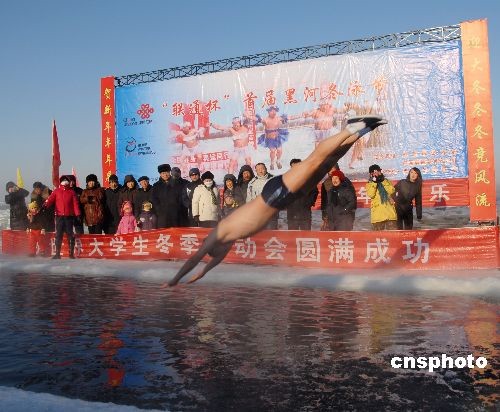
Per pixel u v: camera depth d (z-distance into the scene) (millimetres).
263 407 3590
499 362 4434
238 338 5414
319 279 8688
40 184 14711
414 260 9820
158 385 4078
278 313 6543
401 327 5668
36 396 3471
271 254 10852
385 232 10016
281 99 14953
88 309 7078
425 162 13633
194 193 12234
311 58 14633
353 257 10219
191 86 15945
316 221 17547
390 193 10898
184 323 6141
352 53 14219
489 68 12953
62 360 4789
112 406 3271
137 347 5172
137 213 13305
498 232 9422
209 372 4363
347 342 5156
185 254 12031
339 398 3725
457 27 13344
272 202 2809
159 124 16359
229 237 2850
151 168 16469
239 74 15375
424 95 13617
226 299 7551
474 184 13070
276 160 15023
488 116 12969
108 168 16938
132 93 16656
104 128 16969
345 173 14281
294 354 4812
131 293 8266
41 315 6730
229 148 15516
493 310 6328
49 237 13906
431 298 7207
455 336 5250
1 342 5434
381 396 3746
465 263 9570
